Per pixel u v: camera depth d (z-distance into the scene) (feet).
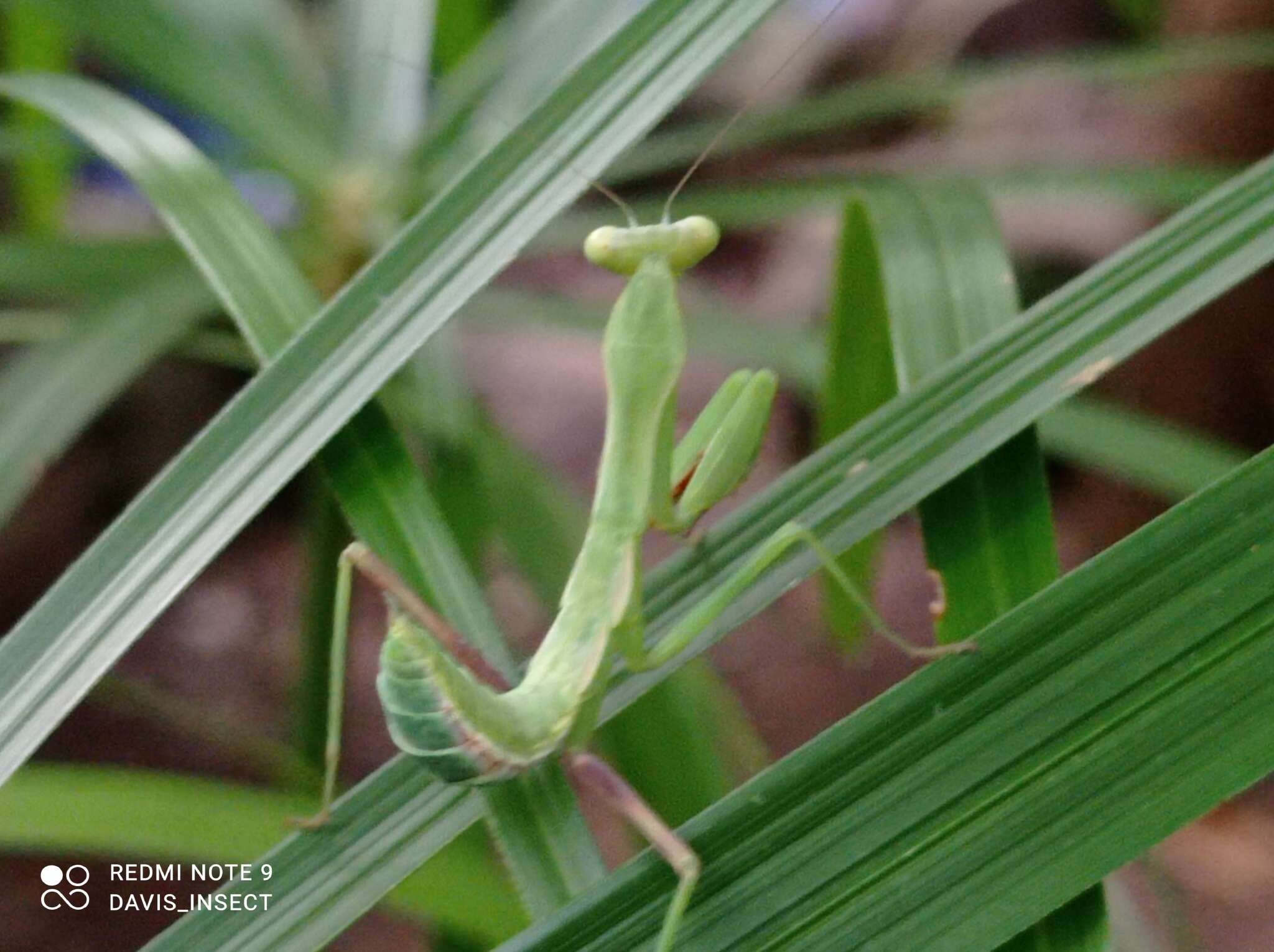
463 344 0.88
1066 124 0.79
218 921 0.34
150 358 0.44
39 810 0.40
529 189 0.37
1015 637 0.34
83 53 0.80
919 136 0.86
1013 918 0.33
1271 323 0.56
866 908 0.33
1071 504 0.72
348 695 0.68
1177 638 0.33
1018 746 0.33
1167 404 0.59
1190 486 0.43
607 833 0.58
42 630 0.35
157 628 0.74
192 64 0.47
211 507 0.36
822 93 0.95
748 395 0.39
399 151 0.47
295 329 0.38
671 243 0.38
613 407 0.38
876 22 0.96
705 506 0.39
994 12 0.92
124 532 0.36
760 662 0.68
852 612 0.45
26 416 0.43
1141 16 0.58
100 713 0.66
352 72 0.48
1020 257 0.74
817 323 0.78
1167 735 0.33
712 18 0.37
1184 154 0.59
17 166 0.54
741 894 0.33
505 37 0.48
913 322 0.38
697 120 0.97
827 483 0.36
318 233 0.47
